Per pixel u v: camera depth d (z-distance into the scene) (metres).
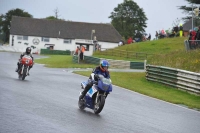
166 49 112.94
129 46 122.19
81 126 21.08
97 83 26.23
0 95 30.11
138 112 29.53
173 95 45.09
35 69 67.69
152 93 44.44
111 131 20.69
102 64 26.30
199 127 25.67
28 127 19.30
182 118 29.06
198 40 64.69
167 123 25.83
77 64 93.56
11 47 178.75
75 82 48.34
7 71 56.41
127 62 89.31
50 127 19.84
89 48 115.62
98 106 26.14
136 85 51.94
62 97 33.19
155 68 56.50
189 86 47.41
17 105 26.06
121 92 42.78
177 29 129.00
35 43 199.00
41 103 28.17
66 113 24.92
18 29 198.88
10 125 19.36
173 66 60.69
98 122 23.00
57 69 72.75
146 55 106.50
